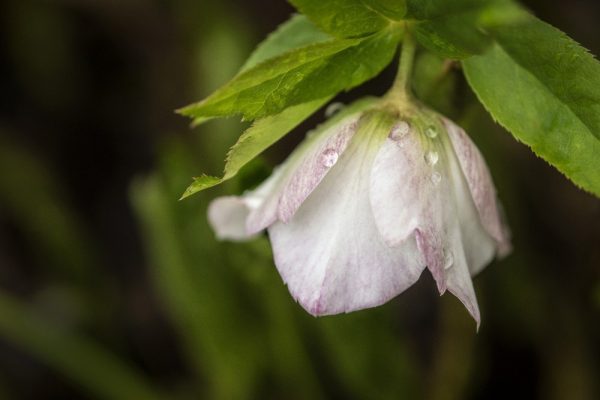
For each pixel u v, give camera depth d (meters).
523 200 0.44
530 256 0.42
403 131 0.28
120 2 0.55
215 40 0.45
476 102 0.30
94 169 0.55
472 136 0.39
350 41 0.27
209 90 0.45
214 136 0.43
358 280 0.27
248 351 0.40
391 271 0.27
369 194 0.27
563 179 0.46
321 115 0.51
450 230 0.27
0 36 0.54
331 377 0.43
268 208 0.28
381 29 0.28
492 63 0.28
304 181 0.27
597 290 0.37
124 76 0.56
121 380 0.44
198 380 0.49
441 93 0.30
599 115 0.28
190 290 0.39
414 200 0.27
